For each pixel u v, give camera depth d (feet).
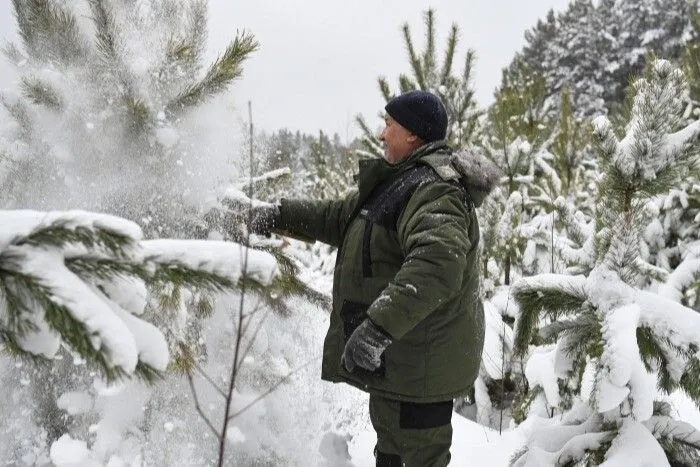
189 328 6.17
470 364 6.04
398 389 5.83
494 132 21.15
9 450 5.50
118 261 3.35
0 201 5.95
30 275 3.05
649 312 6.01
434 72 20.18
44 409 5.64
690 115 17.25
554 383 8.27
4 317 3.22
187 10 6.66
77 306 3.02
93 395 5.71
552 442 6.42
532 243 15.70
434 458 6.07
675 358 5.97
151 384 3.44
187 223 6.38
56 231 3.14
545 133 23.43
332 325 6.34
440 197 5.71
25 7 6.03
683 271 12.91
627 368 5.32
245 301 6.40
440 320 5.81
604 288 6.22
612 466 5.55
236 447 6.23
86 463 5.28
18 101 6.09
